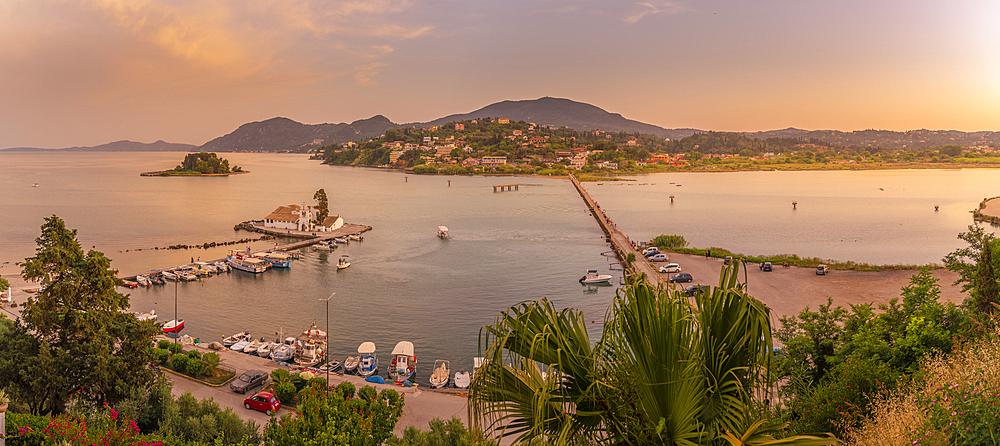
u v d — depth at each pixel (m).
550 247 111.88
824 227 131.88
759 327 6.84
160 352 45.50
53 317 30.59
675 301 6.77
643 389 6.78
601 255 102.88
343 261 93.31
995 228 126.56
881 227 130.88
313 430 20.31
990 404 9.22
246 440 23.47
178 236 124.00
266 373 41.94
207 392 39.97
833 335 25.47
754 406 7.07
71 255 31.52
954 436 9.44
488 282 82.56
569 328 7.39
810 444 6.09
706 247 106.19
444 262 97.94
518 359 7.25
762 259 82.50
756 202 193.75
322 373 45.88
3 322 32.81
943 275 69.19
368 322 62.97
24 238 116.69
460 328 60.88
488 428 7.16
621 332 7.06
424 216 161.00
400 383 44.03
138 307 69.38
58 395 30.02
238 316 65.69
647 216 156.50
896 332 24.47
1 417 18.89
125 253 104.69
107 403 30.20
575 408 7.15
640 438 6.69
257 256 95.56
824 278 70.94
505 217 158.88
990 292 25.69
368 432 21.06
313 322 63.06
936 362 12.40
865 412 14.48
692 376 6.56
